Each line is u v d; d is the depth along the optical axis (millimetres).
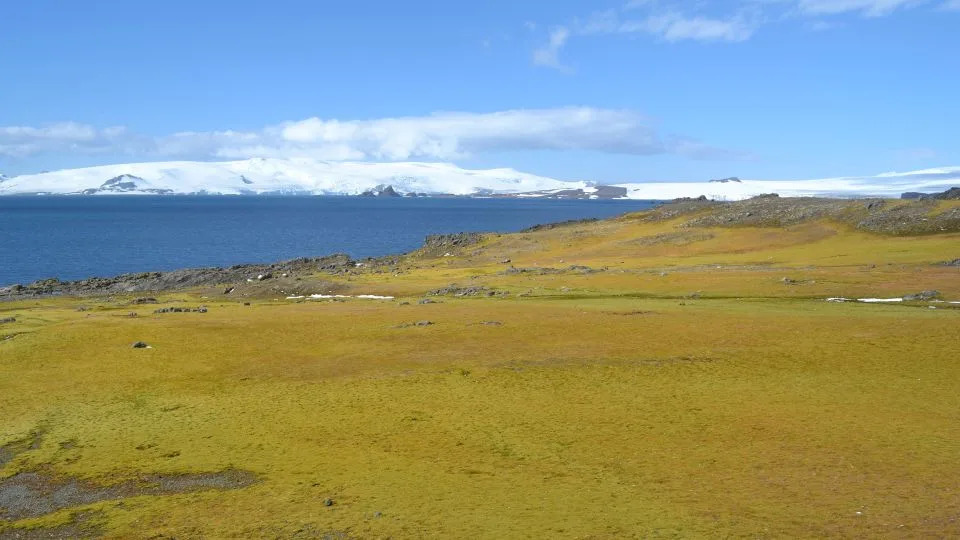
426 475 31188
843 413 37875
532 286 91812
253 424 39500
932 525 23750
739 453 32656
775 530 24109
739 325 60281
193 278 119125
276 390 46562
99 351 58000
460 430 37438
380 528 25672
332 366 52594
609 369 48781
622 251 128875
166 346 59688
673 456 32656
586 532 24656
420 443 35625
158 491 30562
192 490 30531
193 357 56219
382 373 49906
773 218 134250
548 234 153875
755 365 48312
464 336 60938
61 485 31594
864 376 44688
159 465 33625
